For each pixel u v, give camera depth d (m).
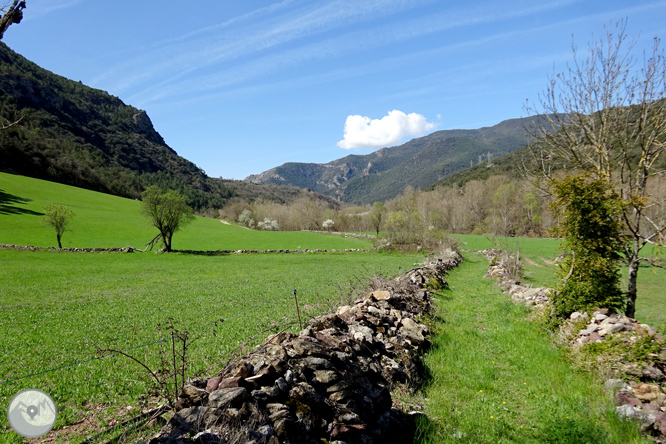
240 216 119.62
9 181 96.69
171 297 22.06
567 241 11.96
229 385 5.34
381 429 6.36
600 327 9.80
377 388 6.98
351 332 8.99
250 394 5.20
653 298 18.52
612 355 8.27
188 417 4.63
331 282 26.97
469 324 13.74
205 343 11.65
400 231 59.62
